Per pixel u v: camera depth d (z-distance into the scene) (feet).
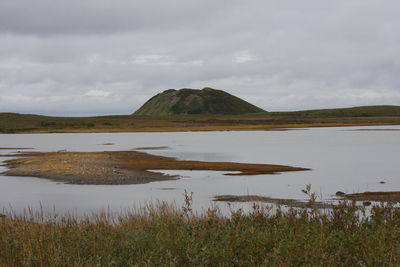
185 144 295.69
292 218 32.58
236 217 33.17
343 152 206.80
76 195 93.09
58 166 142.10
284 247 23.21
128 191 98.27
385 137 350.23
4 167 157.07
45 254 25.39
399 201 75.72
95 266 22.84
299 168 139.54
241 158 182.19
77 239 28.63
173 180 115.55
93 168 137.39
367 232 27.45
